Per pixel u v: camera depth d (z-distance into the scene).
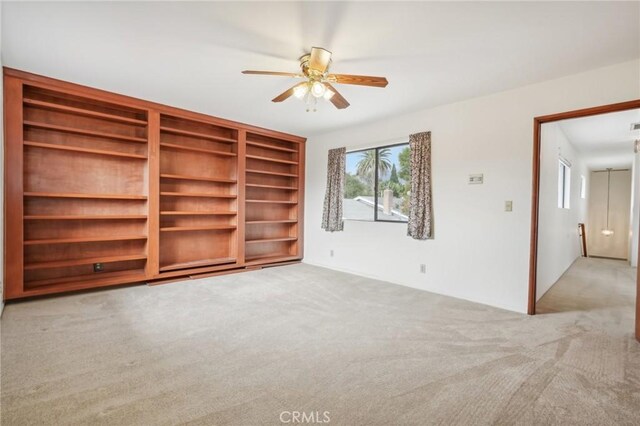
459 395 1.77
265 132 5.24
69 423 1.51
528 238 3.22
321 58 2.33
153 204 4.04
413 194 4.08
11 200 3.11
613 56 2.61
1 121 2.92
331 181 5.31
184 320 2.87
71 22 2.24
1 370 1.96
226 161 5.12
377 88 3.35
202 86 3.41
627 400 1.74
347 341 2.47
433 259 3.99
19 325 2.68
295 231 5.94
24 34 2.40
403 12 2.06
